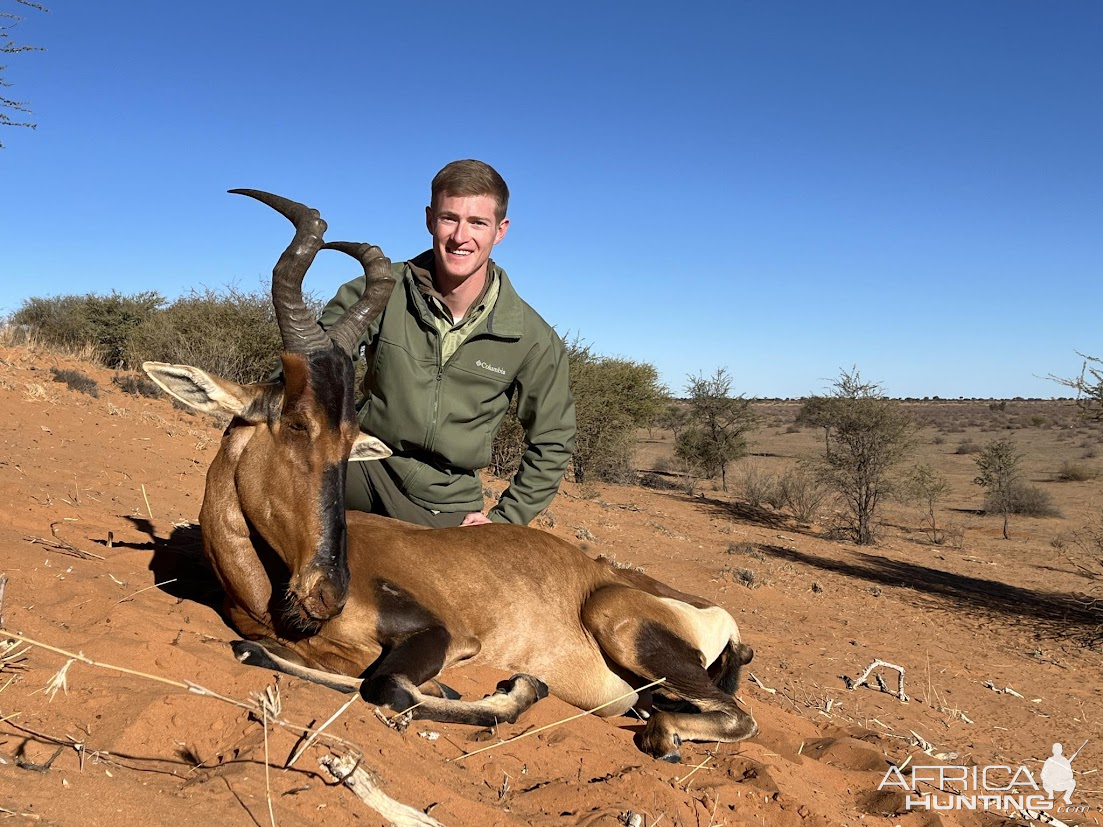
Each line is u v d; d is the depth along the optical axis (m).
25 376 15.67
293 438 4.10
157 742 3.08
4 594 4.37
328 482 4.07
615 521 18.81
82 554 5.59
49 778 2.57
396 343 5.42
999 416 95.19
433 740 3.76
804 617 12.66
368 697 3.91
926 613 14.45
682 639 5.18
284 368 4.08
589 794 3.53
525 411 5.99
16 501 6.79
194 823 2.50
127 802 2.52
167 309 23.41
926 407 131.38
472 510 6.02
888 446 24.78
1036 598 17.02
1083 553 23.27
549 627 5.02
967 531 27.84
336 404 4.10
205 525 4.48
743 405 35.12
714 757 4.60
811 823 3.94
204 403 4.19
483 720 4.11
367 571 4.55
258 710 3.28
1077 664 11.87
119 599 4.69
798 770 4.82
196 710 3.25
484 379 5.59
